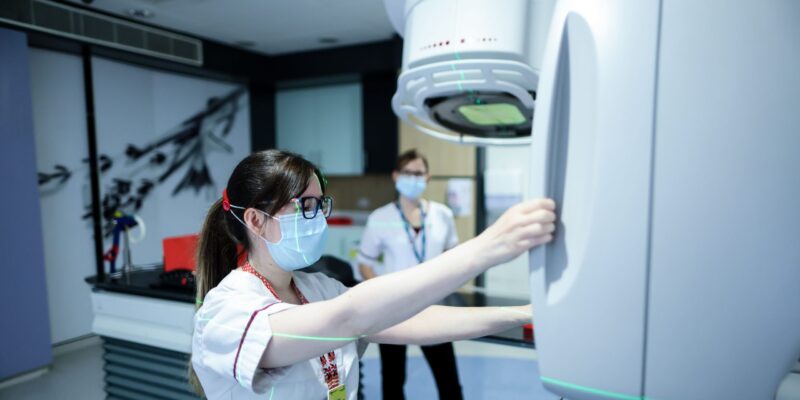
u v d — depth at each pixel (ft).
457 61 2.54
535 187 1.73
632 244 1.55
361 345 3.33
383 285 1.99
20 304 9.52
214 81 14.84
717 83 1.48
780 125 1.47
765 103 1.47
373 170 15.02
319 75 14.90
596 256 1.60
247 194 2.67
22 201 9.53
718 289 1.51
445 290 1.90
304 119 16.40
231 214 2.82
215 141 14.93
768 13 1.47
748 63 1.47
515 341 4.47
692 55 1.50
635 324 1.57
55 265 11.09
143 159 12.94
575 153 1.67
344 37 13.62
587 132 1.64
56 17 10.21
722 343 1.54
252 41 13.96
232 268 3.17
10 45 9.35
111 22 11.26
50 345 10.02
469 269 1.84
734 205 1.49
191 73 14.07
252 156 2.77
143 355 6.32
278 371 2.42
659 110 1.52
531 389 8.77
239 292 2.56
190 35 13.19
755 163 1.48
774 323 1.53
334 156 15.93
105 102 12.03
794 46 1.46
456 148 12.50
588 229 1.61
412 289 1.93
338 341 2.10
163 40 12.42
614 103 1.56
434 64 2.63
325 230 2.78
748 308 1.52
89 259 11.77
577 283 1.63
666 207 1.52
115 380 6.63
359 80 15.23
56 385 9.39
